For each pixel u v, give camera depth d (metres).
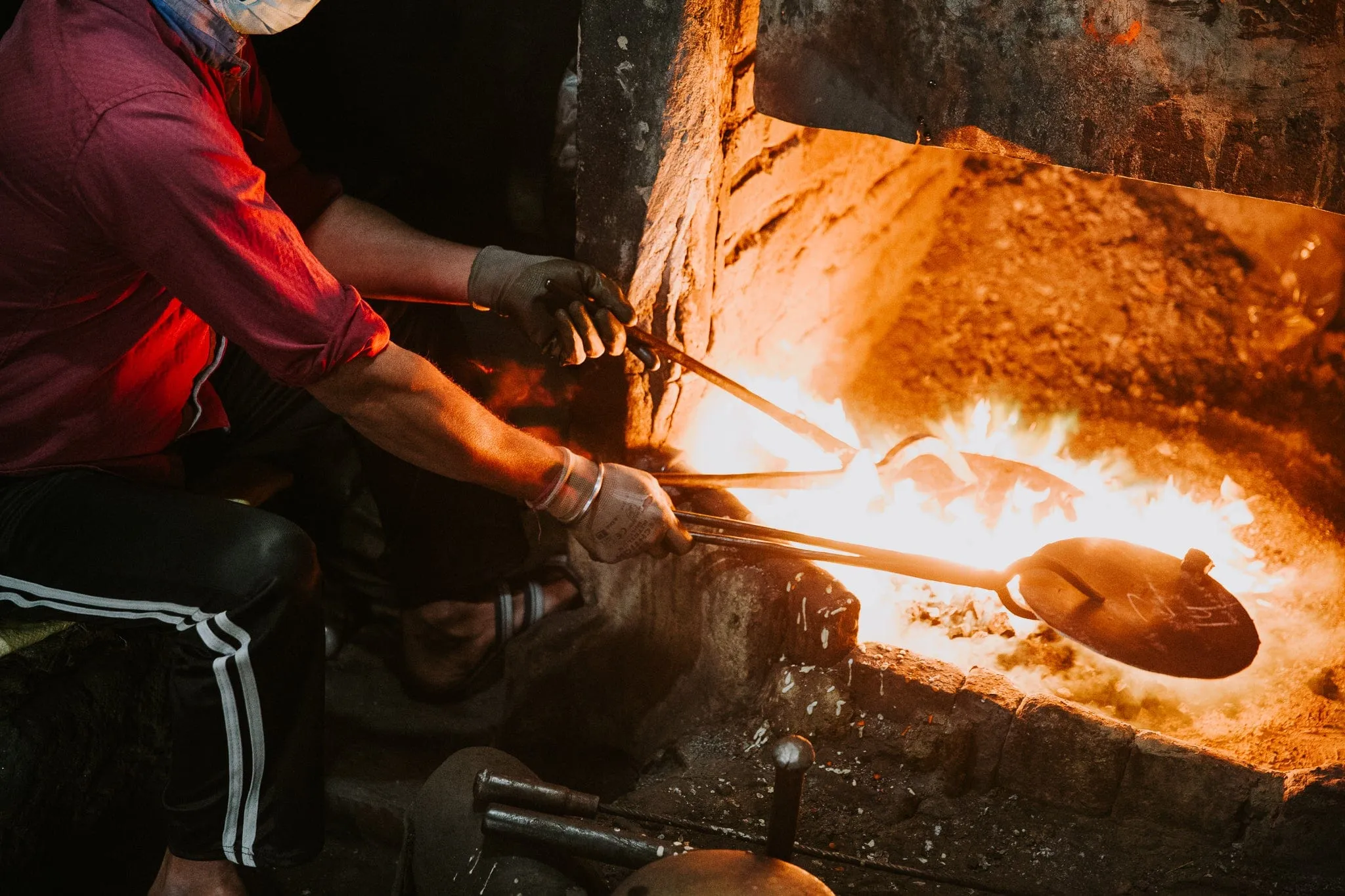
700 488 2.46
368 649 2.60
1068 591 1.97
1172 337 3.33
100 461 1.75
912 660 2.18
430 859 1.82
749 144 2.51
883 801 2.10
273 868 1.99
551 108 2.47
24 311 1.59
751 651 2.26
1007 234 3.60
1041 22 1.90
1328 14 1.66
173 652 1.71
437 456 1.71
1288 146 1.75
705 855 1.51
